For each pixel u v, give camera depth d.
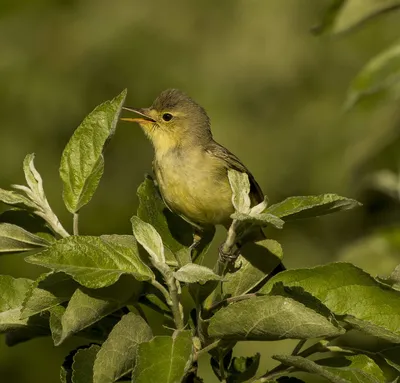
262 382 6.21
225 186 9.54
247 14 19.84
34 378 15.73
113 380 5.70
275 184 18.23
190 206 9.62
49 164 18.69
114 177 18.86
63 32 19.94
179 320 6.08
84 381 5.82
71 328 5.87
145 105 19.64
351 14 10.03
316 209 6.20
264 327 5.61
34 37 19.84
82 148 6.73
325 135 18.05
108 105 6.75
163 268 6.03
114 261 5.93
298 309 5.45
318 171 17.83
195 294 6.26
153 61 19.73
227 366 6.79
